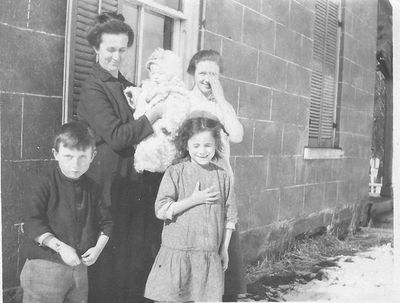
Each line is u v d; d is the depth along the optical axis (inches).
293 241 193.3
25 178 96.3
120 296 107.3
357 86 247.8
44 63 98.4
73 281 92.2
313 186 206.5
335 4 222.1
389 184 302.0
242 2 150.9
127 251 106.8
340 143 232.2
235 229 114.6
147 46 125.6
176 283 99.8
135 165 104.3
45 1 97.3
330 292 153.7
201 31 135.9
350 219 247.4
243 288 115.9
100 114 98.7
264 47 163.9
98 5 107.3
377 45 286.7
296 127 189.0
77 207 93.1
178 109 107.8
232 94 149.9
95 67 101.6
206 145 104.0
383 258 195.6
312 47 196.5
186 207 101.0
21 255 96.1
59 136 91.3
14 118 93.8
